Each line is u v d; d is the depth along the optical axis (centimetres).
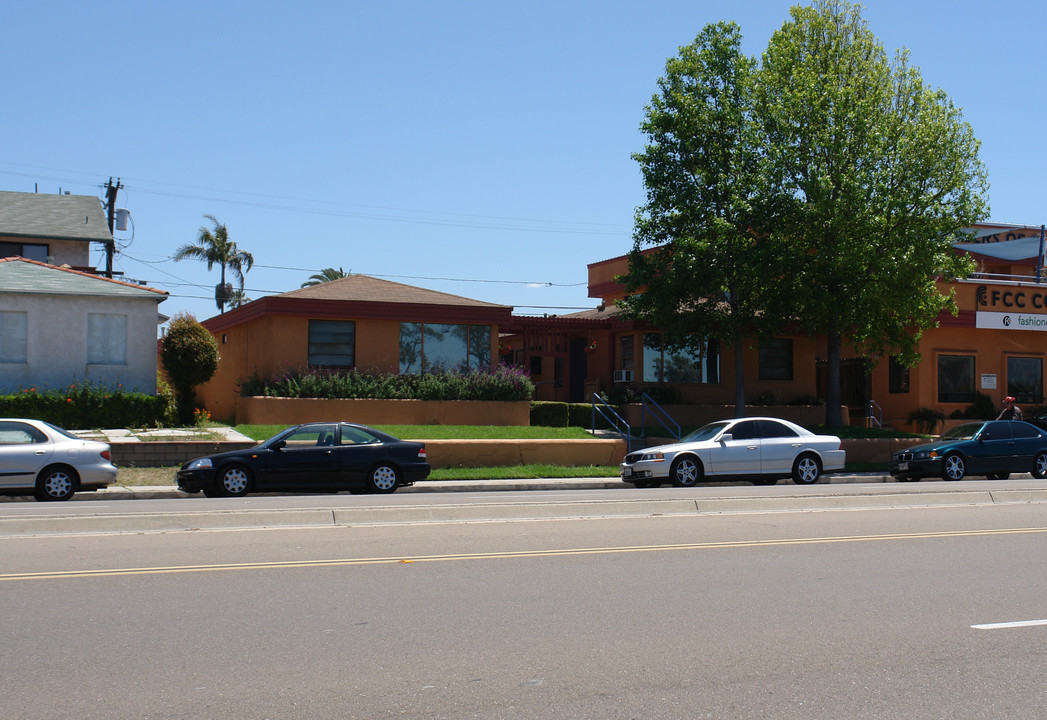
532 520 1285
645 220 2908
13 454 1689
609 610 775
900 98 2947
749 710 546
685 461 2036
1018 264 4031
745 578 910
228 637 685
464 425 2795
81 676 595
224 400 3472
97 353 2636
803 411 3347
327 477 1825
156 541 1071
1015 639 702
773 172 2772
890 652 664
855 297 2756
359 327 2914
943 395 3406
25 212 3878
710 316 2942
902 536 1188
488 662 630
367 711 538
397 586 855
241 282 5953
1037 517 1391
